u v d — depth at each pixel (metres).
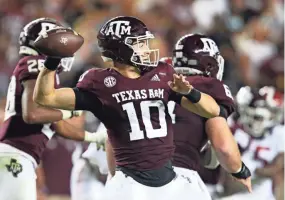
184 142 16.48
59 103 14.96
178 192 15.48
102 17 36.41
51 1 39.09
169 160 15.55
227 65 35.31
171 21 38.94
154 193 15.27
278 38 39.84
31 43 18.16
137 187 15.23
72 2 38.50
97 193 21.84
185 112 16.58
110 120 15.41
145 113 15.38
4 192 18.00
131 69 15.62
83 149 23.05
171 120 15.84
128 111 15.30
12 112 18.27
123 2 37.84
